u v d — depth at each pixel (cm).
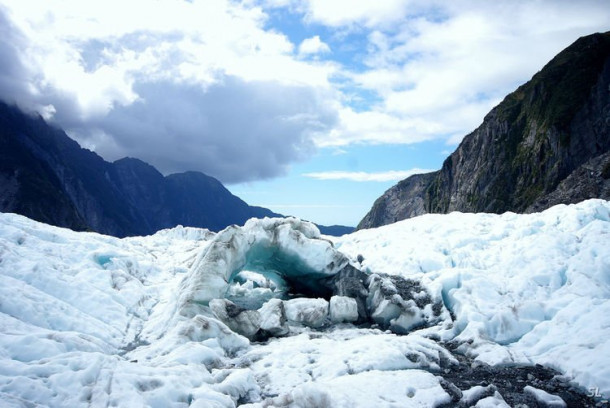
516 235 1684
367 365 993
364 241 2194
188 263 2061
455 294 1376
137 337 1277
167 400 800
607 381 852
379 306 1452
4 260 1303
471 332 1196
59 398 728
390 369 997
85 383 778
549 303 1196
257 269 1953
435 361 1059
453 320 1343
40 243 1555
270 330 1324
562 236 1509
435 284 1484
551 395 850
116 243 2094
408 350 1066
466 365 1063
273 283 2188
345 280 1638
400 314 1411
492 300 1318
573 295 1195
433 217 2309
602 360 895
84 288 1364
